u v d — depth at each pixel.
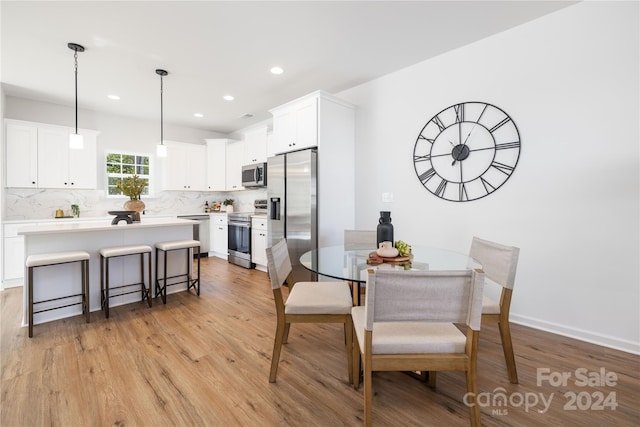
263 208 5.34
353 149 3.88
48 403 1.60
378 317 1.30
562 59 2.36
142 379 1.83
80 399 1.64
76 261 2.66
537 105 2.48
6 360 2.02
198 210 6.11
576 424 1.47
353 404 1.62
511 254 1.78
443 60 3.04
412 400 1.66
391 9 2.33
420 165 3.25
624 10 2.11
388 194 3.54
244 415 1.54
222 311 2.96
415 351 1.36
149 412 1.55
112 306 3.09
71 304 2.76
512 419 1.50
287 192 3.79
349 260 2.03
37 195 4.38
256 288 3.74
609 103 2.18
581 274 2.32
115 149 5.03
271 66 3.27
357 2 2.25
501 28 2.60
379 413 1.55
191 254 3.68
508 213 2.65
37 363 1.99
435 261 1.98
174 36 2.67
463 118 2.91
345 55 3.05
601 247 2.23
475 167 2.84
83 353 2.13
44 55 2.98
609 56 2.17
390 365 1.35
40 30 2.56
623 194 2.14
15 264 3.79
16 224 3.82
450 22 2.51
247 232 4.84
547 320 2.47
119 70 3.33
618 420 1.50
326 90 3.97
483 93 2.78
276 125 4.06
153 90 3.92
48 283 2.73
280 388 1.75
